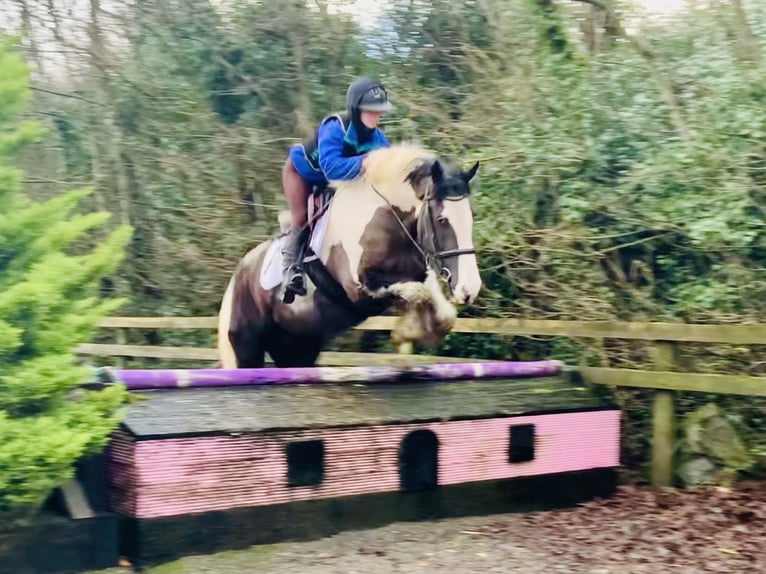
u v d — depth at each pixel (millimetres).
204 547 4309
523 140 8102
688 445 5793
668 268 7512
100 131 12180
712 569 4219
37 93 12734
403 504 4953
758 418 6137
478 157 8297
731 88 7258
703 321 6875
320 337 6281
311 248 5820
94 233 11969
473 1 10672
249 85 11891
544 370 5934
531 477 5379
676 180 7172
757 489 5488
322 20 11742
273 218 11164
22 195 4125
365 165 5488
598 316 7211
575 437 5555
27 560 3973
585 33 9344
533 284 7684
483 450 5215
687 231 7176
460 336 8211
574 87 8445
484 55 9344
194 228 11375
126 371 4535
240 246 10961
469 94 9547
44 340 3799
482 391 5477
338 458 4730
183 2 12289
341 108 11656
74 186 12328
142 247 11805
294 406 4750
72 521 4074
